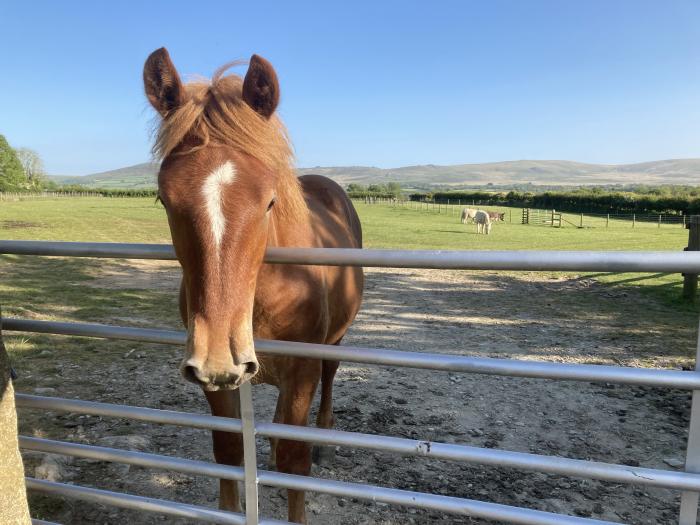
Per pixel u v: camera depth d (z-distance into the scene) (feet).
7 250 5.89
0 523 5.07
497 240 55.83
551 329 19.34
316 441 5.41
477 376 14.15
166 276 30.96
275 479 5.61
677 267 4.18
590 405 12.24
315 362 6.49
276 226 6.15
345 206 10.77
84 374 13.75
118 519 7.86
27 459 9.18
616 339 17.70
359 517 8.00
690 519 4.65
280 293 6.05
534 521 4.92
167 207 4.78
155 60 5.27
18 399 6.34
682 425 11.17
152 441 10.23
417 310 23.15
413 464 9.61
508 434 10.76
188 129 4.90
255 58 5.22
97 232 57.11
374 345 17.34
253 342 4.86
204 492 8.64
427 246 48.93
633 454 9.94
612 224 92.84
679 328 19.11
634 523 7.91
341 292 7.87
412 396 12.73
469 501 5.14
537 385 13.50
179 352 15.87
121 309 21.57
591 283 30.01
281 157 5.25
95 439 10.19
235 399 6.74
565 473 4.78
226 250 4.45
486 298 26.02
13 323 6.08
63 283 27.32
